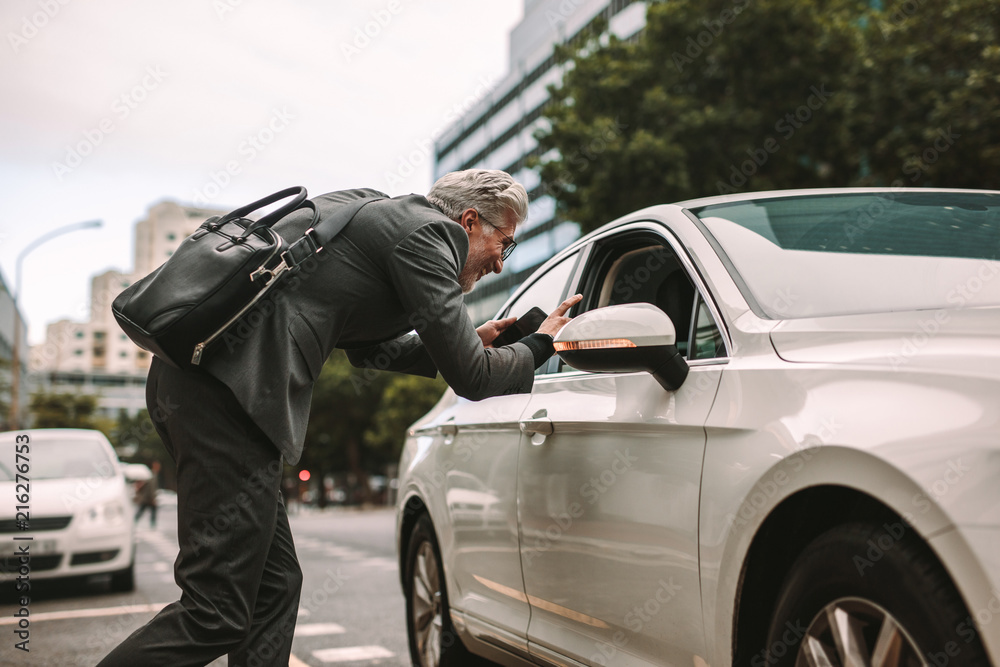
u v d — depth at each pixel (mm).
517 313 3553
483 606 3096
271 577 2252
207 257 2057
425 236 2232
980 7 14969
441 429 3646
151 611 6441
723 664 1885
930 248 2305
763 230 2475
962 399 1475
